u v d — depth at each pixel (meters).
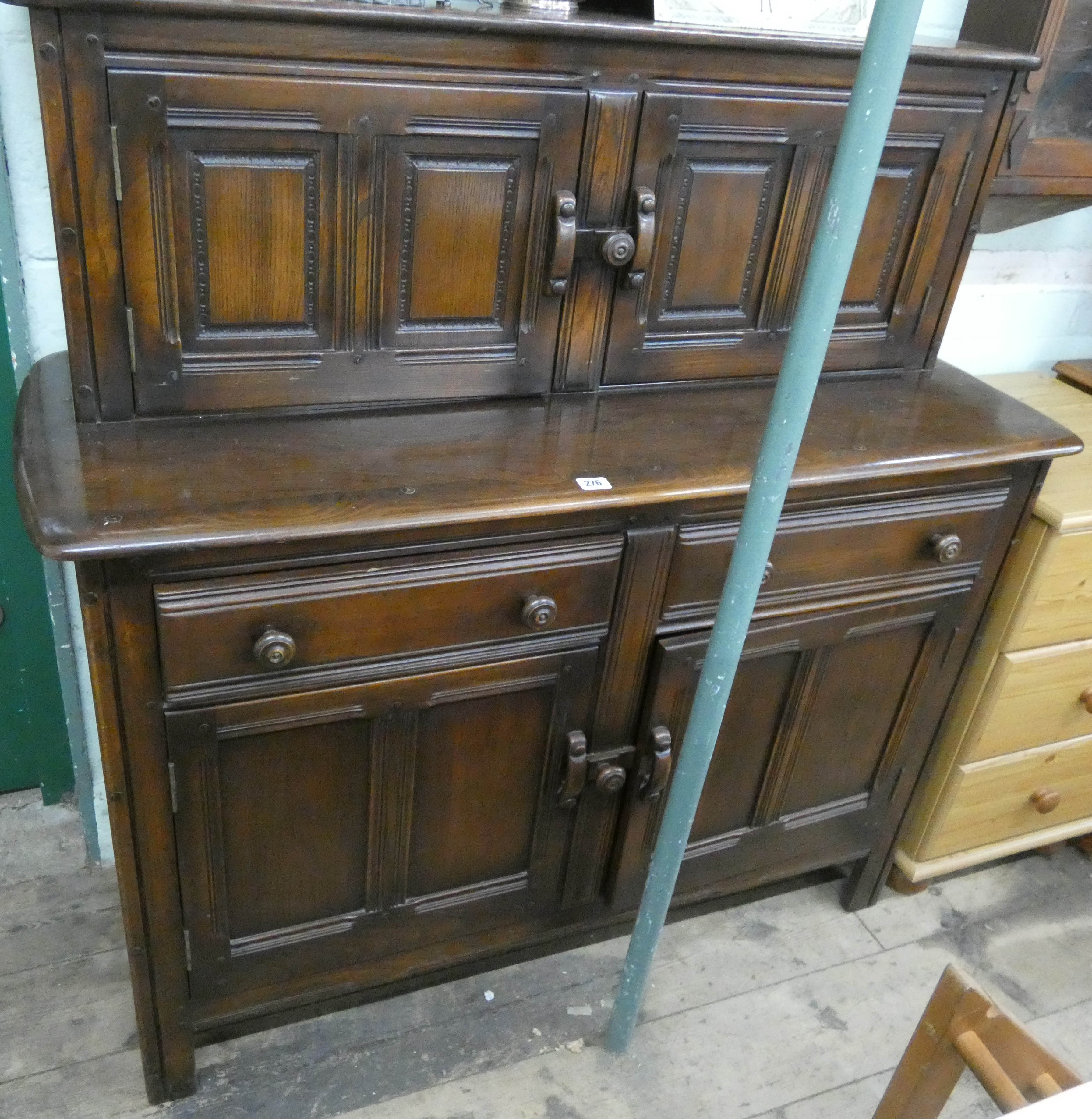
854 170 0.75
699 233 1.17
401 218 1.04
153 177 0.93
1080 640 1.46
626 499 1.00
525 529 1.02
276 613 0.95
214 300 1.01
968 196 1.29
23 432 1.00
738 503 1.10
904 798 1.51
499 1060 1.34
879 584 1.25
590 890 1.35
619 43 1.02
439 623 1.02
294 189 0.99
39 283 1.19
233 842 1.08
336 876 1.17
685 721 1.23
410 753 1.11
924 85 1.19
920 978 1.52
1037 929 1.62
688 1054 1.37
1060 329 1.81
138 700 0.95
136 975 1.12
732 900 1.60
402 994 1.41
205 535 0.86
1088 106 1.36
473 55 0.98
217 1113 1.24
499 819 1.22
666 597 1.13
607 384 1.23
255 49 0.91
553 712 1.15
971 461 1.18
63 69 0.86
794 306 1.28
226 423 1.06
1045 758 1.56
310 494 0.94
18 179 1.12
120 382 1.01
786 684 1.30
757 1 1.11
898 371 1.41
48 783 1.62
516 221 1.09
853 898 1.60
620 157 1.08
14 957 1.40
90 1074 1.27
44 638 1.47
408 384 1.13
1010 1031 0.81
